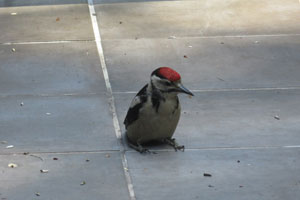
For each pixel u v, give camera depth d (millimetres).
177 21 17156
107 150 10570
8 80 13508
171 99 9938
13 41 15703
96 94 12852
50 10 17938
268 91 13078
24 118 11719
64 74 13852
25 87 13156
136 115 10133
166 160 10242
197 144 10789
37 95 12773
